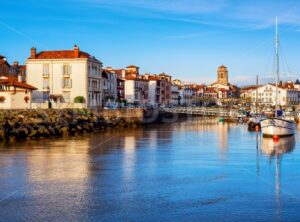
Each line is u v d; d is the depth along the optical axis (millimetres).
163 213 30438
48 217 29609
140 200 33656
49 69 115688
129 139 78688
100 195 35062
